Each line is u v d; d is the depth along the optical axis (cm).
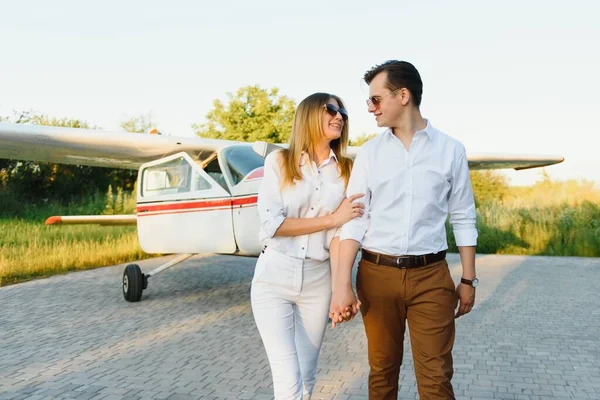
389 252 205
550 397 336
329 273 226
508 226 1352
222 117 2206
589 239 1267
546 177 1571
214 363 406
